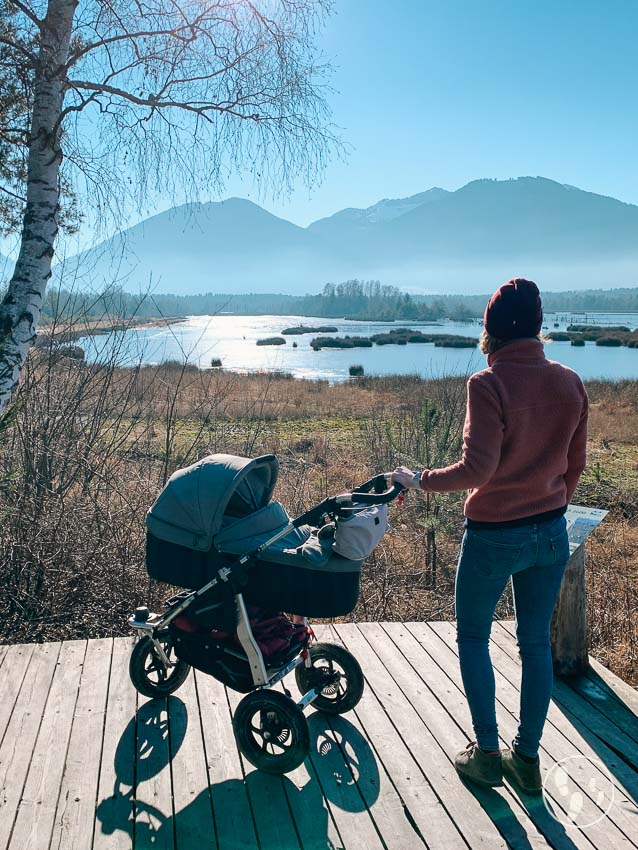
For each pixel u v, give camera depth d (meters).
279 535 3.35
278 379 31.52
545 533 2.98
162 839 2.88
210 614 3.45
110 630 5.49
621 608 6.18
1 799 3.09
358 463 11.05
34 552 5.69
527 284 3.02
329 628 4.89
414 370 44.34
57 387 6.54
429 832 2.94
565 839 2.90
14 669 4.24
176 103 6.41
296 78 6.54
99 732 3.61
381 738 3.59
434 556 7.31
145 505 6.45
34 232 5.75
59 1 5.80
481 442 2.86
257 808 3.07
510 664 4.40
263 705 3.25
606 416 21.17
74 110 5.86
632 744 3.57
